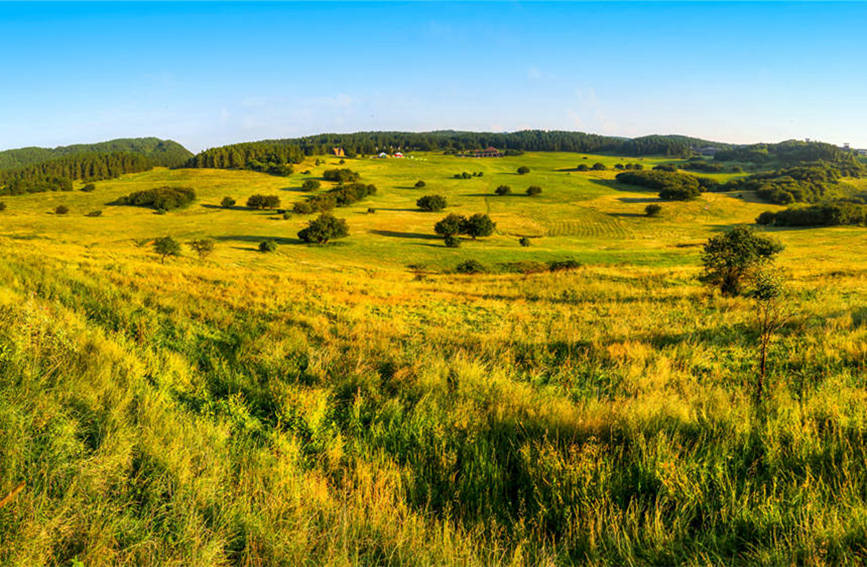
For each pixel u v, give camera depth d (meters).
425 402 5.85
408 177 182.62
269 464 4.07
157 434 4.15
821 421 5.05
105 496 3.18
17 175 188.62
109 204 123.56
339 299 15.66
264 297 14.04
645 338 10.08
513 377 7.52
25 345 5.48
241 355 7.54
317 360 7.47
